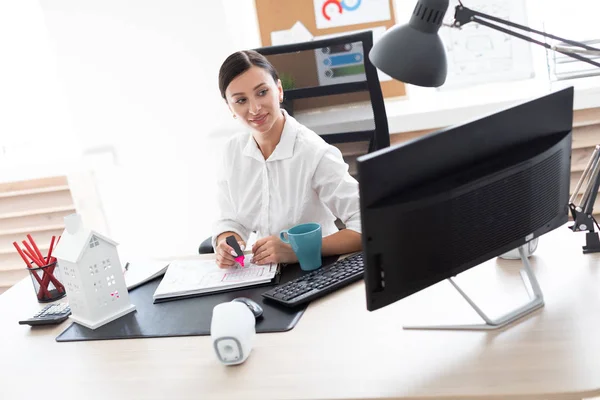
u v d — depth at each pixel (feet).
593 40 9.43
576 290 4.68
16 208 11.09
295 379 4.14
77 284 5.31
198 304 5.42
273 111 6.20
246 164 6.73
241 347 4.36
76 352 5.00
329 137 7.79
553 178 4.75
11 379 4.75
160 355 4.73
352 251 5.88
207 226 11.00
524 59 9.93
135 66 10.37
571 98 4.77
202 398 4.11
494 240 4.50
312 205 6.48
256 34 10.80
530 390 3.68
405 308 4.81
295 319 4.87
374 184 3.97
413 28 4.74
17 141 11.68
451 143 4.23
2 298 6.40
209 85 10.35
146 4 10.12
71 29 10.32
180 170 10.77
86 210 10.98
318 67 7.57
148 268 6.27
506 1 9.80
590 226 5.20
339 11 10.14
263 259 5.80
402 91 10.42
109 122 10.66
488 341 4.23
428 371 4.00
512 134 4.49
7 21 11.16
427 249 4.25
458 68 10.15
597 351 3.93
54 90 11.40
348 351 4.35
